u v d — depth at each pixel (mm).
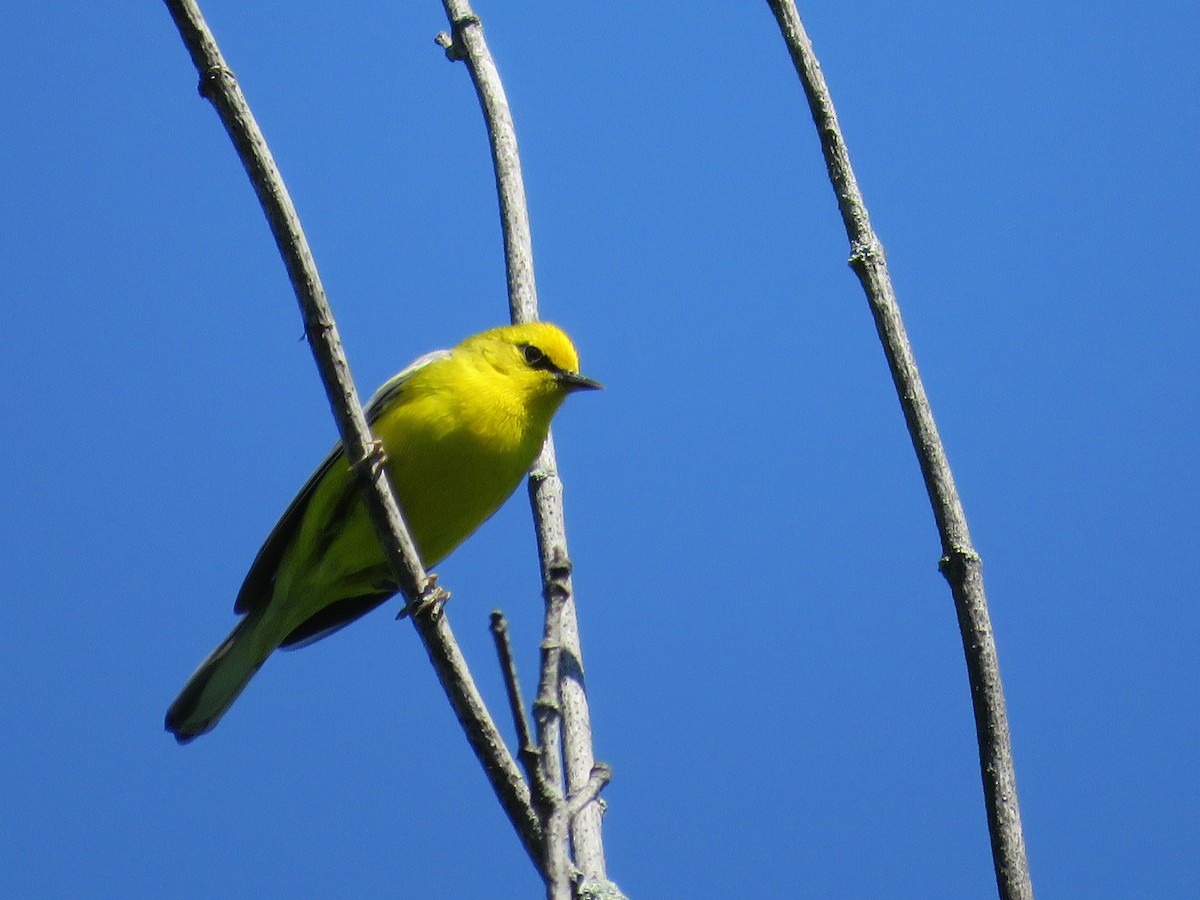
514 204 12578
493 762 8594
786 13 9281
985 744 7648
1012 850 7367
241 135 8906
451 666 8961
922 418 8344
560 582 7699
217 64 8789
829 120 9070
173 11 8664
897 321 8578
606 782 7363
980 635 7844
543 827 6586
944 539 8109
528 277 12305
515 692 6695
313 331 9352
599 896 8203
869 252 8734
